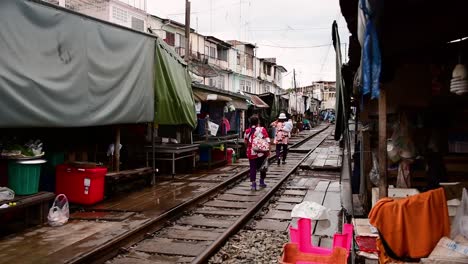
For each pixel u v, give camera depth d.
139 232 7.07
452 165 6.55
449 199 4.78
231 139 20.11
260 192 11.41
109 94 9.29
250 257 6.25
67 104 7.92
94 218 7.86
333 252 3.98
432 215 4.09
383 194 4.60
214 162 16.75
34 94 7.12
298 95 56.66
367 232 4.88
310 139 37.06
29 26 7.04
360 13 4.21
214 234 7.34
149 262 5.93
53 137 9.78
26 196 7.21
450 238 4.08
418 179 6.75
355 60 7.28
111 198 9.85
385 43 4.66
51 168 9.30
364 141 7.07
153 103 11.47
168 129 15.43
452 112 6.79
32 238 6.57
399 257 4.08
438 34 4.56
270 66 61.84
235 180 13.44
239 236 7.35
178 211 8.80
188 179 13.27
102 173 9.17
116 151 10.41
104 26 9.06
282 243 6.95
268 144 11.82
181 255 6.24
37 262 5.47
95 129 11.11
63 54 7.82
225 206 9.60
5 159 7.27
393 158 6.30
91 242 6.35
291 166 17.56
